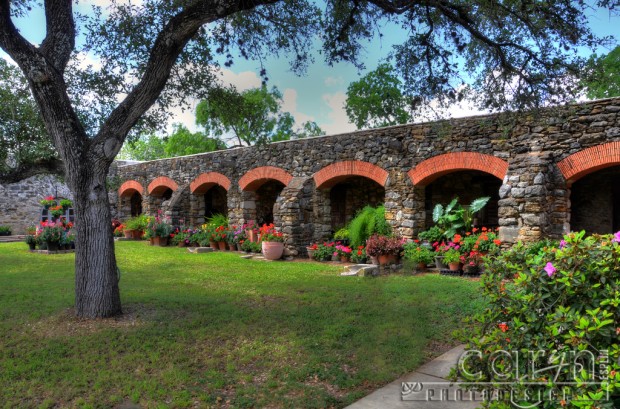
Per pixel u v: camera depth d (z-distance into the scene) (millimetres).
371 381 3531
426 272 8844
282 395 3348
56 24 5512
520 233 7883
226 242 13883
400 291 4598
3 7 4832
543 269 2371
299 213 11781
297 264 10453
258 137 8711
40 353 4293
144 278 8570
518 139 8414
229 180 14734
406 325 4043
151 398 3311
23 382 3619
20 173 8039
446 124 7875
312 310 5805
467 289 6621
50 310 5832
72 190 5484
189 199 16438
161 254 12742
